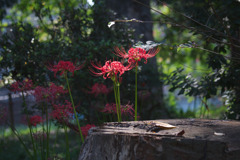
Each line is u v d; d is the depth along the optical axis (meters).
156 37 8.33
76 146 4.29
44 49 3.55
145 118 4.15
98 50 3.56
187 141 1.64
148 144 1.71
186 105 6.48
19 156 4.33
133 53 2.38
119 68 2.32
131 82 3.71
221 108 5.61
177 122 2.21
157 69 4.08
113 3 4.63
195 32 3.17
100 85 3.63
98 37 3.93
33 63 3.55
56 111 2.83
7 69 3.58
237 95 3.31
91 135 2.01
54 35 3.95
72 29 3.90
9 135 5.46
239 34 3.19
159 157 1.68
